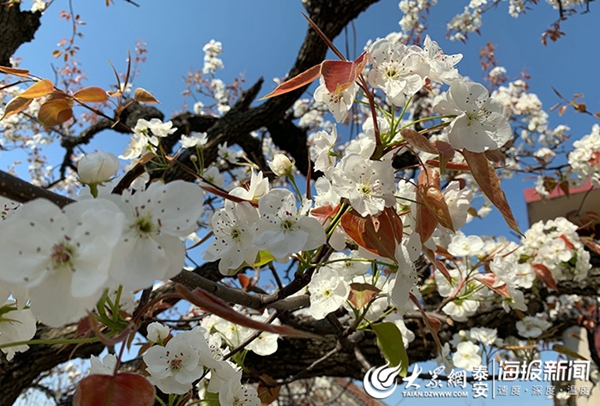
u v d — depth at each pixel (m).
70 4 4.00
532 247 3.26
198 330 1.41
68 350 2.72
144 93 1.46
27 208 0.64
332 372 3.02
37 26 3.65
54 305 0.62
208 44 5.75
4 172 0.74
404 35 5.17
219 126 4.20
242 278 2.20
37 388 4.32
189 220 0.76
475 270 2.19
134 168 0.85
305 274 1.16
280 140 5.42
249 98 4.56
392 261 1.14
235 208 1.16
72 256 0.63
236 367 1.43
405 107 1.05
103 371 1.26
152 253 0.72
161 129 2.02
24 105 1.21
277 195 1.07
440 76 1.04
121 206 0.74
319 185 1.26
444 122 1.06
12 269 0.62
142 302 1.13
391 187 1.04
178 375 1.21
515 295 2.04
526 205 5.24
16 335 0.94
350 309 1.61
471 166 1.02
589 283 3.41
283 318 2.04
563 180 4.11
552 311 3.87
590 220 3.80
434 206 1.05
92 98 1.30
